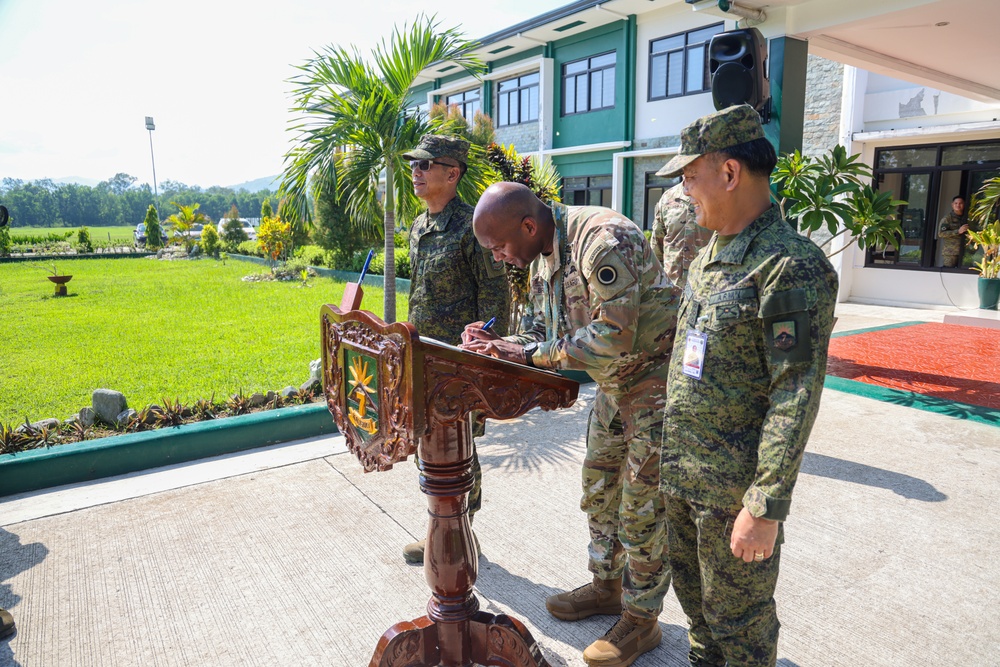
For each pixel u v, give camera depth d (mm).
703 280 1673
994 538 2990
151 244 33219
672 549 1898
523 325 2318
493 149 3004
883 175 11133
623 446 2273
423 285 2857
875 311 10195
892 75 7230
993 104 9516
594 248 1864
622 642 2182
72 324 10703
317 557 2904
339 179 6309
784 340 1456
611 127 16094
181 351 8398
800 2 5207
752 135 1579
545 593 2635
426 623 1888
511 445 4320
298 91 5750
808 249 1497
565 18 15312
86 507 3387
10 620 2393
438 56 5895
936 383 5629
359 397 1727
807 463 3893
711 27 13633
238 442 4184
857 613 2443
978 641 2275
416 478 3758
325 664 2223
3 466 3518
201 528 3172
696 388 1655
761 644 1715
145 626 2426
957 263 10383
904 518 3191
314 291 14836
